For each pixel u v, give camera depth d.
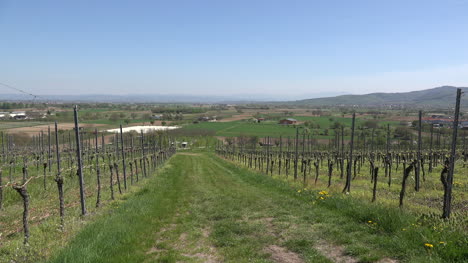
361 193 15.12
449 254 6.54
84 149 32.78
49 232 9.53
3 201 14.65
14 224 11.13
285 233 9.12
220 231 9.77
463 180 19.03
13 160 24.20
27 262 7.31
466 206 12.02
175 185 20.97
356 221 9.66
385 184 18.69
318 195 13.48
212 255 7.92
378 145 43.72
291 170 29.73
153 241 9.08
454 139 9.23
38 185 18.67
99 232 9.10
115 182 21.42
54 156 32.00
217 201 14.60
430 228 8.03
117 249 8.07
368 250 7.31
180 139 84.62
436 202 13.43
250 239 8.90
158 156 37.78
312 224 9.84
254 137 76.31
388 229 8.48
